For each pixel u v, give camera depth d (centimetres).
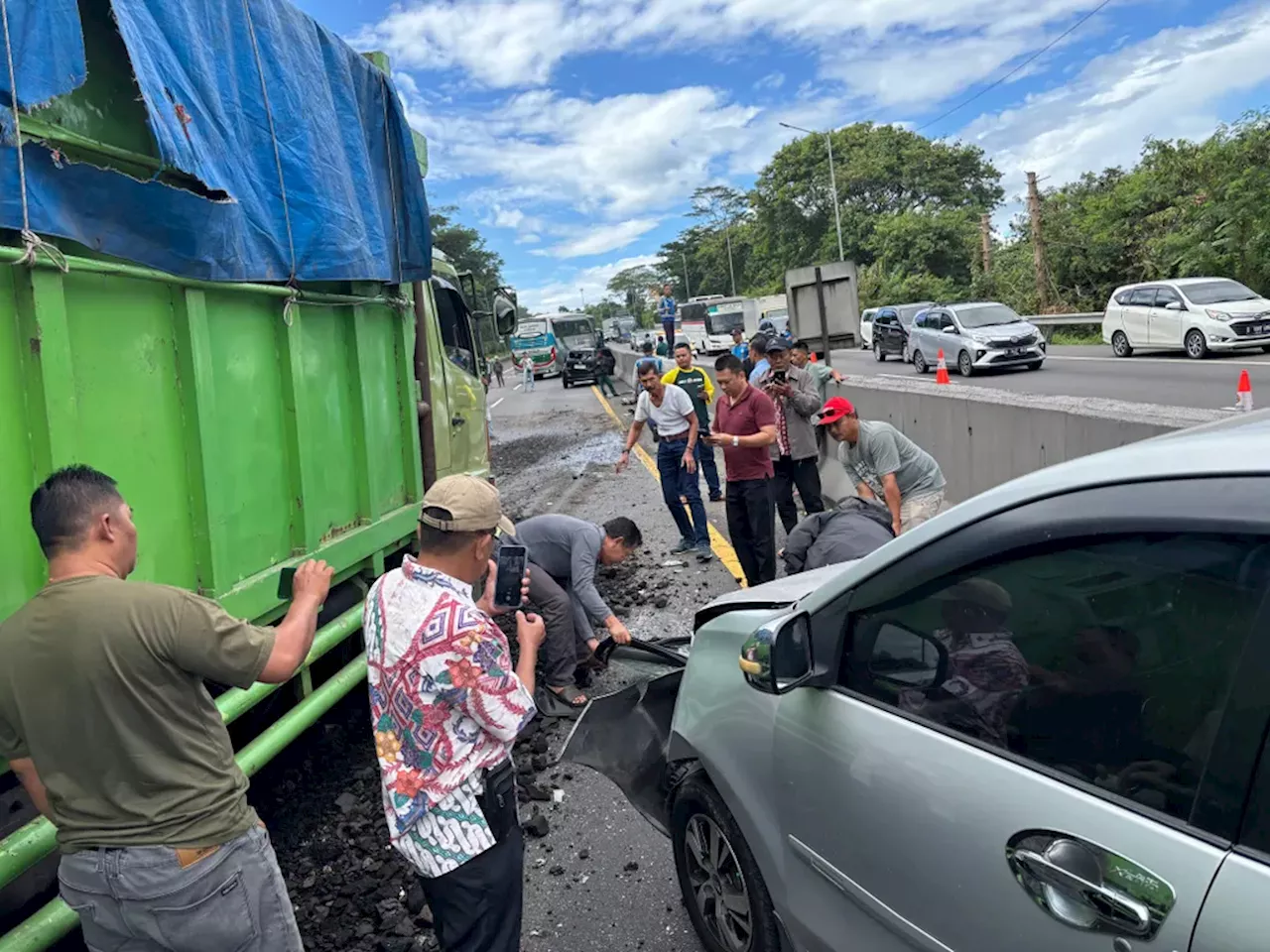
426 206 502
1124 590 160
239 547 329
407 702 216
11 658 192
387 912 333
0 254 217
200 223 286
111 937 201
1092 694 162
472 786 221
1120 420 547
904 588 207
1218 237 2339
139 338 280
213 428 313
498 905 227
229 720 310
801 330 1084
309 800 422
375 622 222
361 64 436
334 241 378
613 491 1157
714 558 783
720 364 614
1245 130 2311
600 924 321
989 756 177
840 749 212
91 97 249
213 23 301
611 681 530
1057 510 174
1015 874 162
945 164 6116
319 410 396
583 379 3288
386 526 458
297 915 335
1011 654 180
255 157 325
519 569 273
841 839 210
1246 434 158
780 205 6612
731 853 268
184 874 196
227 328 326
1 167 215
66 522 199
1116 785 154
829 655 224
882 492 519
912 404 826
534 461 1510
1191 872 136
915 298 4412
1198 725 144
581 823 390
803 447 730
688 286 10881
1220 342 1677
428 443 539
